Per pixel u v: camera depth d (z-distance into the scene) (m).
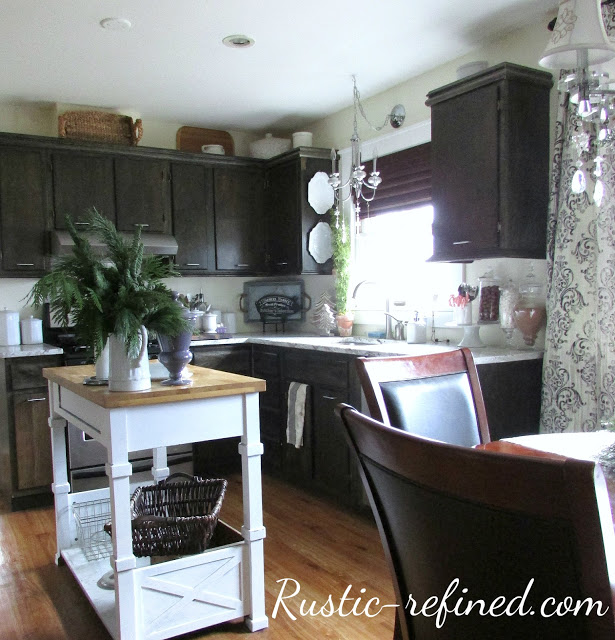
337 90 4.02
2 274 3.88
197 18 2.93
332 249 4.42
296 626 2.17
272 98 4.17
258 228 4.77
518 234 2.83
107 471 1.94
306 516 3.29
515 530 0.68
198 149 4.85
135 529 2.05
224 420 2.12
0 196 3.87
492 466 0.67
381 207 4.10
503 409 2.82
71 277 1.93
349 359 3.28
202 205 4.53
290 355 3.83
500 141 2.81
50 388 2.68
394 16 2.94
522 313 2.95
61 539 2.71
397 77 3.78
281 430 3.94
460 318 3.25
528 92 2.87
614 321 2.53
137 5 2.78
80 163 4.10
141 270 2.07
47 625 2.22
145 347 2.02
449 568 0.79
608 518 0.60
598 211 2.55
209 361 4.13
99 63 3.49
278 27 3.04
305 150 4.35
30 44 3.20
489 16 2.96
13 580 2.58
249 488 2.15
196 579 2.06
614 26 2.44
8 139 3.87
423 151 3.74
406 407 1.68
